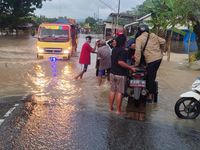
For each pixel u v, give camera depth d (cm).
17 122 873
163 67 2238
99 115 963
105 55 1464
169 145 742
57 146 711
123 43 998
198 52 2475
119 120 920
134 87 1048
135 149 710
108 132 813
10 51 3195
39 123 869
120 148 712
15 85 1407
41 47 2448
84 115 957
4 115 938
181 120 948
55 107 1039
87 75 1711
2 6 7850
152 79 1089
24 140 740
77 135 784
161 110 1054
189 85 1528
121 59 983
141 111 1032
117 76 993
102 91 1310
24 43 4553
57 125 855
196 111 964
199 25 2455
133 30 5172
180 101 956
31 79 1562
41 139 750
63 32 2505
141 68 1073
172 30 2734
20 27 8362
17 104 1071
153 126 877
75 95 1228
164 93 1320
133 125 879
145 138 781
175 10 2442
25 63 2181
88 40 1597
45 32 2500
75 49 2997
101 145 726
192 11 2353
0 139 743
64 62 2306
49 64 2162
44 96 1200
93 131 817
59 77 1634
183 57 3178
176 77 1777
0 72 1756
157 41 1083
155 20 3094
